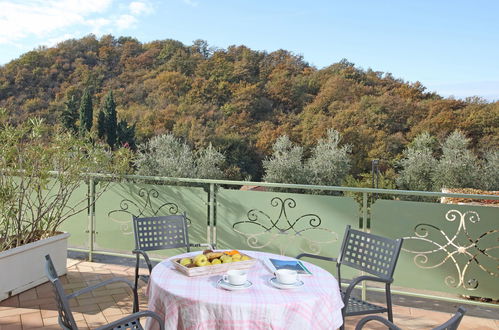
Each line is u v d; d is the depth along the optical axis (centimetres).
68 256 510
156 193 449
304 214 396
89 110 2800
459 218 354
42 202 425
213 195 426
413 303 422
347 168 1853
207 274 229
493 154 1631
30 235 408
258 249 413
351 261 286
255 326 190
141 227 308
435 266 362
